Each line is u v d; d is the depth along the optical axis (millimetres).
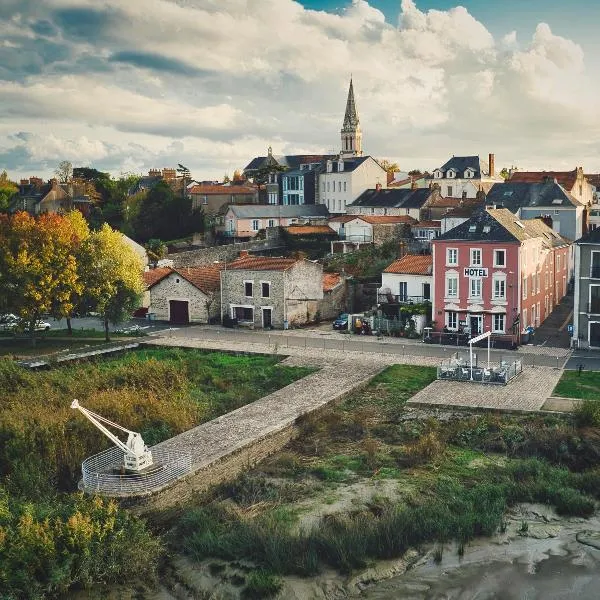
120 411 41938
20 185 142250
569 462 37125
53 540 27719
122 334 65562
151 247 96750
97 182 138750
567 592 27250
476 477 35688
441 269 60750
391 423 42625
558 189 87000
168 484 32406
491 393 45344
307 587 27656
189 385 50062
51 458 35719
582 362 52188
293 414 42281
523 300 59531
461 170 119938
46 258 58375
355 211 107562
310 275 68375
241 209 103062
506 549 30062
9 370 49719
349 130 141500
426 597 27141
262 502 33875
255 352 57219
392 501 33406
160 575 28672
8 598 25859
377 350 57031
